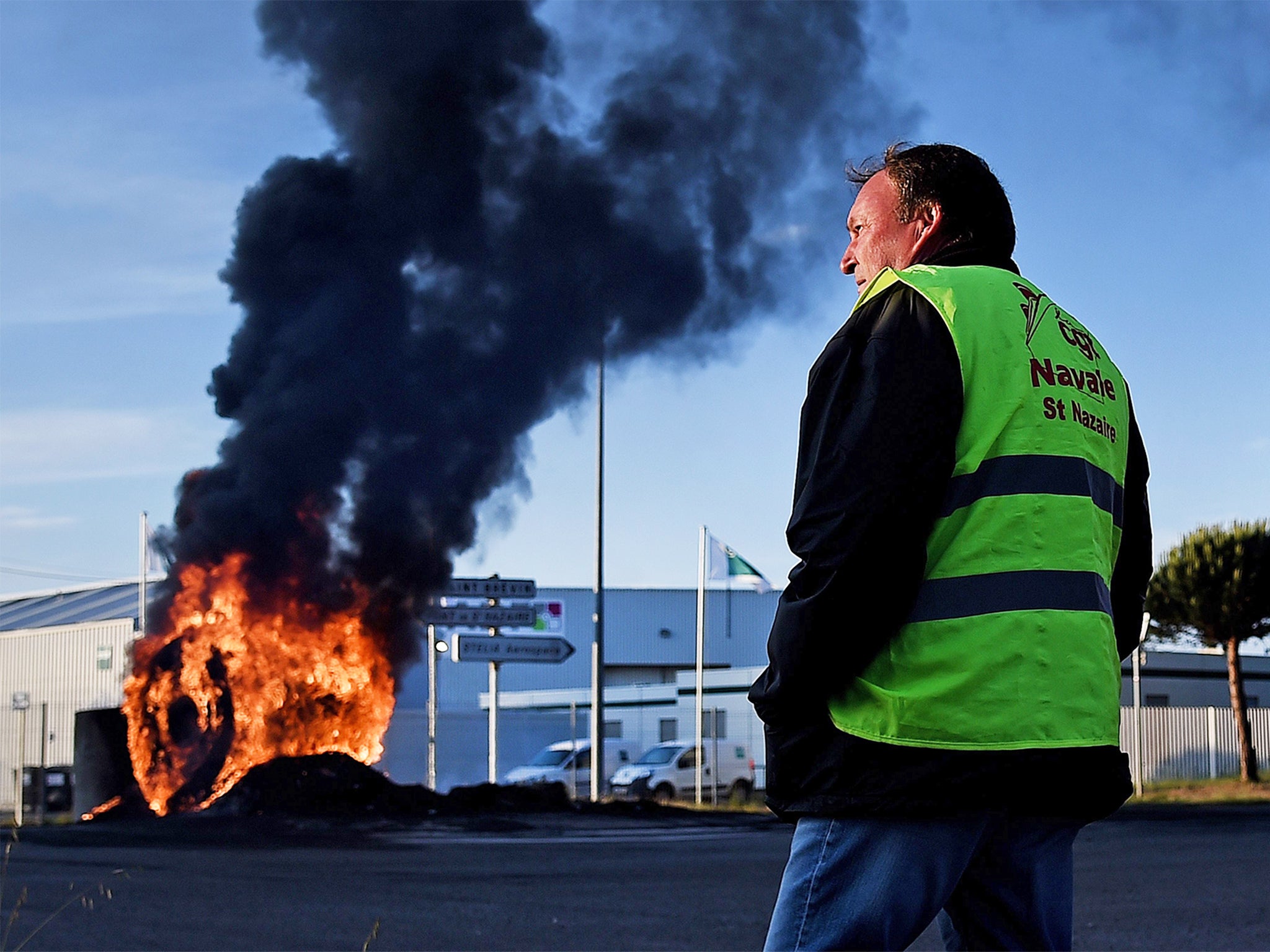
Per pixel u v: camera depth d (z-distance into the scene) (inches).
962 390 75.2
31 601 2146.9
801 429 78.7
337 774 735.1
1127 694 1628.9
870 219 89.4
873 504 71.9
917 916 74.4
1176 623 1204.5
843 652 73.1
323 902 336.5
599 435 944.3
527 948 262.4
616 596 2571.4
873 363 75.5
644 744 1753.2
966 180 86.9
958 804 72.7
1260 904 338.3
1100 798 76.0
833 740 75.5
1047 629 74.6
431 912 317.7
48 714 1316.4
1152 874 419.8
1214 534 1175.6
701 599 1269.7
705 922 301.0
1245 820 738.2
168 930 283.1
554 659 871.1
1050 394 78.5
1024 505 75.7
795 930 76.2
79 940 268.1
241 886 373.7
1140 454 89.7
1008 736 73.1
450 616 856.3
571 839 589.3
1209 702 1712.6
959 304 77.2
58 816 1027.9
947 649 73.5
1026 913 79.1
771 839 595.5
